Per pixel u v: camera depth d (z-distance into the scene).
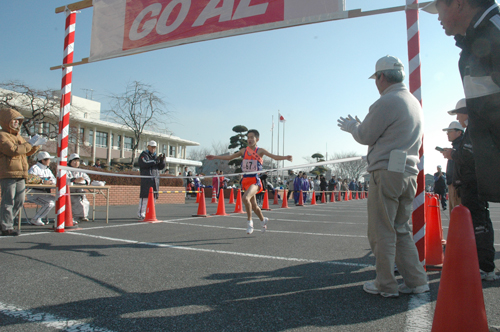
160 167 8.42
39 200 6.81
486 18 1.66
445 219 10.05
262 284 3.05
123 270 3.44
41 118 21.08
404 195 2.79
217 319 2.25
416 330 2.10
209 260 3.95
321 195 23.25
